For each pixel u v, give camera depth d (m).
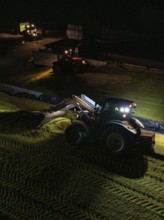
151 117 15.70
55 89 19.33
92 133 11.12
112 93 18.92
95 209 8.27
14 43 31.38
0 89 18.31
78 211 8.14
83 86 20.00
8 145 11.04
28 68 23.66
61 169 9.89
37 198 8.51
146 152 11.49
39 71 23.17
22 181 9.16
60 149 11.12
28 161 10.14
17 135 11.91
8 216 7.77
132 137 10.38
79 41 27.45
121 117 10.69
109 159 10.76
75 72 22.50
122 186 9.33
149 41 31.05
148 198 8.88
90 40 29.03
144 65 24.98
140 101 17.84
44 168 9.85
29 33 32.38
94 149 11.32
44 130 12.49
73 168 10.01
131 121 10.99
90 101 12.92
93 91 19.17
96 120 11.04
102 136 10.67
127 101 10.82
